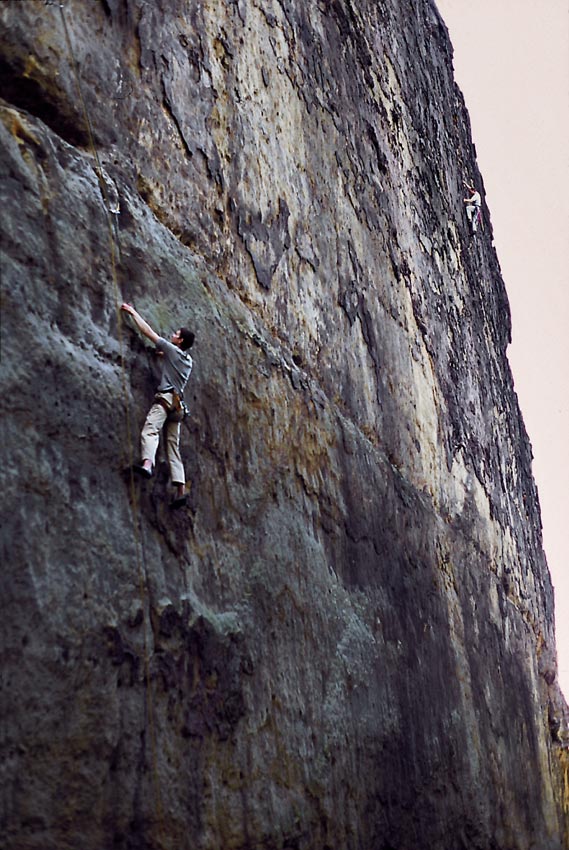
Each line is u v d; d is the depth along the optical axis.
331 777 13.09
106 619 9.02
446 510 22.64
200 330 11.66
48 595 8.38
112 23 10.93
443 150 27.78
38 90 9.67
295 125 15.98
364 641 15.27
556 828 29.80
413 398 20.94
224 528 11.48
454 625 21.38
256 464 12.60
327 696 13.45
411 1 26.47
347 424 16.53
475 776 20.77
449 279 26.36
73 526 8.83
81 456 9.14
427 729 17.75
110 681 8.94
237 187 13.44
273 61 15.38
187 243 12.03
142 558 9.73
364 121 19.98
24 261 8.83
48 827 8.02
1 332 8.39
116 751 8.86
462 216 29.45
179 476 10.18
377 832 14.45
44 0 9.87
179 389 10.24
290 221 15.17
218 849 10.08
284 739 11.95
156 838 9.15
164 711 9.67
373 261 19.31
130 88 11.10
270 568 12.40
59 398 8.95
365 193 19.36
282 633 12.44
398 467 19.36
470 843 19.91
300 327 15.10
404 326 20.95
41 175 9.32
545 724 31.50
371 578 16.25
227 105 13.44
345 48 19.50
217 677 10.68
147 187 11.21
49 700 8.22
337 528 15.08
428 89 26.91
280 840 11.39
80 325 9.46
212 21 13.32
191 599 10.45
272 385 13.52
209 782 10.18
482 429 27.94
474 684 22.14
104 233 10.09
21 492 8.29
